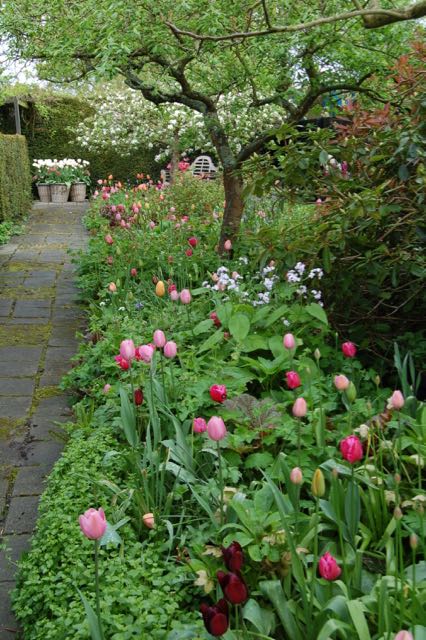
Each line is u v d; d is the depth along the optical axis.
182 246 6.19
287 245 3.78
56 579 2.09
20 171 12.30
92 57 4.88
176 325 4.23
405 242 3.59
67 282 6.97
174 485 2.46
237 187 5.71
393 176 3.58
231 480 2.52
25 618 2.08
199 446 2.73
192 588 2.07
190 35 3.45
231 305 3.78
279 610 1.76
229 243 4.82
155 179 16.56
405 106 3.71
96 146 15.34
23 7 4.68
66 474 2.71
